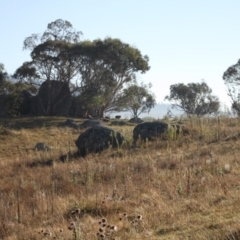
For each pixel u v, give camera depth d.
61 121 46.09
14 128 42.09
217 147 16.75
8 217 10.08
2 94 56.28
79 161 17.97
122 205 9.62
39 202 11.03
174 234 7.21
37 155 21.42
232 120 22.53
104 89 58.59
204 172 11.89
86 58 57.00
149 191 10.55
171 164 14.38
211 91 73.75
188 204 8.82
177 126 21.16
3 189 14.00
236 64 59.22
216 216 7.71
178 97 73.81
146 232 7.45
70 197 11.09
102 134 20.38
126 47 57.78
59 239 7.64
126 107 61.97
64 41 58.09
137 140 20.20
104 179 13.77
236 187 9.64
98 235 7.39
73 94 59.12
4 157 27.08
